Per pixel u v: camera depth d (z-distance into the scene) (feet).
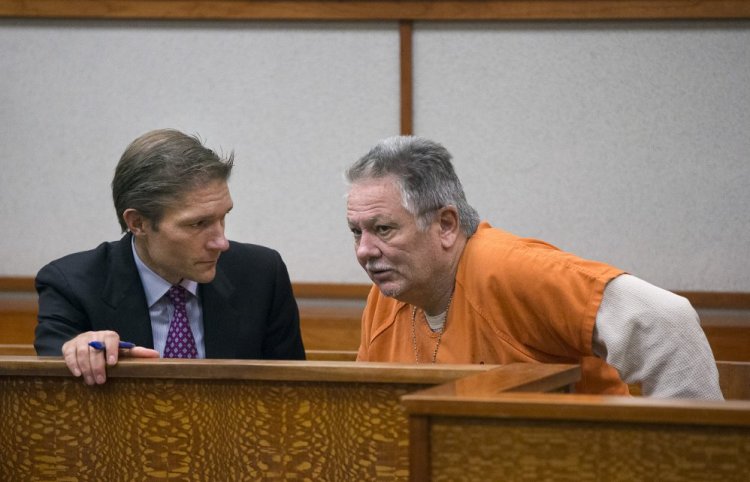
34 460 19.44
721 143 38.47
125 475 19.12
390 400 18.12
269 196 40.52
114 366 18.90
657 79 38.58
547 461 14.15
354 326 39.58
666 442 13.79
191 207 21.93
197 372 18.63
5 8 40.32
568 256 20.84
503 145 39.27
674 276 38.83
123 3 40.11
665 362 19.76
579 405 13.89
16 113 41.11
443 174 21.65
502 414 14.12
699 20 38.29
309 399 18.44
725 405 13.58
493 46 39.17
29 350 26.21
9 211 41.34
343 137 40.16
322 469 18.45
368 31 39.81
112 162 40.93
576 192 39.09
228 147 40.55
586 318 20.16
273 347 24.67
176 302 23.50
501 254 21.30
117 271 23.39
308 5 39.50
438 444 14.46
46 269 23.81
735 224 38.52
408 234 21.20
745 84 38.24
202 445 18.88
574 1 38.29
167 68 40.57
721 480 13.61
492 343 21.57
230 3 39.65
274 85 40.29
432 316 22.57
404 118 39.50
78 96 40.91
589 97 38.88
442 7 38.88
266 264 24.47
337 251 40.42
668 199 38.73
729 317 38.40
